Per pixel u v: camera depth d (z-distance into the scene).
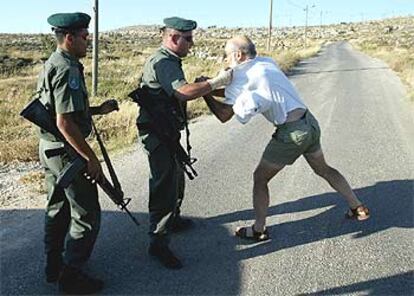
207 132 10.51
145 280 4.19
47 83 3.62
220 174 7.19
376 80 22.58
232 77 4.43
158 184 4.36
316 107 13.77
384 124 11.22
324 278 4.27
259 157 8.23
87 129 3.88
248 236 4.97
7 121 12.22
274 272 4.36
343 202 6.00
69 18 3.62
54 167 3.80
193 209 5.77
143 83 4.44
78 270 3.96
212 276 4.27
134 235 5.04
